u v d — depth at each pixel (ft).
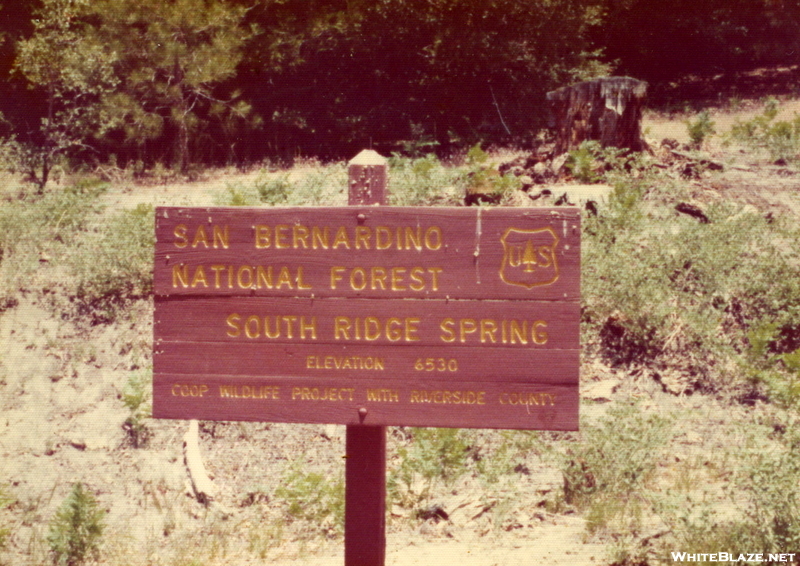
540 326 11.60
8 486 23.67
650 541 17.04
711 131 46.44
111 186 52.37
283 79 70.44
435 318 11.77
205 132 67.21
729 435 22.33
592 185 34.96
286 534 19.61
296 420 12.02
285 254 11.98
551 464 21.75
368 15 67.26
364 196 12.07
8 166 52.65
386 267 11.83
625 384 25.13
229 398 12.10
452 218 11.69
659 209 32.53
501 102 69.82
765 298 26.89
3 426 26.27
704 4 94.94
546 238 11.55
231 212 12.03
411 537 18.47
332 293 11.93
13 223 35.22
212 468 23.66
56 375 28.27
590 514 18.34
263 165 61.72
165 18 59.82
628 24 95.91
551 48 70.44
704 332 25.46
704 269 27.63
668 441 21.98
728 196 34.68
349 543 12.67
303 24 68.39
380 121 69.92
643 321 26.18
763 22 96.78
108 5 59.21
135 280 31.71
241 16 65.10
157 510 22.09
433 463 20.70
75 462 24.70
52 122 59.41
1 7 68.23
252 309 12.05
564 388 11.57
